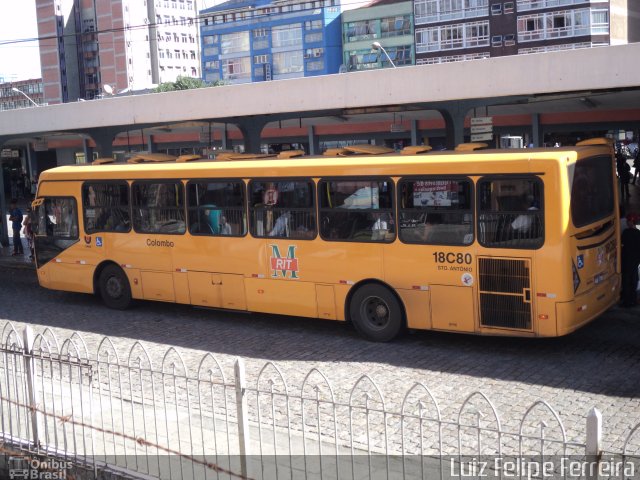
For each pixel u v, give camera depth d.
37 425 7.06
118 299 14.83
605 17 63.81
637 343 10.93
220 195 13.03
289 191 12.19
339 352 11.17
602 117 26.39
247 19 95.56
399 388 9.38
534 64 13.59
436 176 10.73
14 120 22.03
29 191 47.69
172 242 13.73
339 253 11.73
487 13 70.06
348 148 12.47
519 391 9.07
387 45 82.19
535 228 9.98
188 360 11.12
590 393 8.88
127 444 7.08
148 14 119.25
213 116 17.89
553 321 9.94
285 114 18.05
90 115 20.14
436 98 14.77
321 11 88.31
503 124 28.36
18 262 22.00
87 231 15.04
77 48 120.38
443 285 10.78
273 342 11.95
